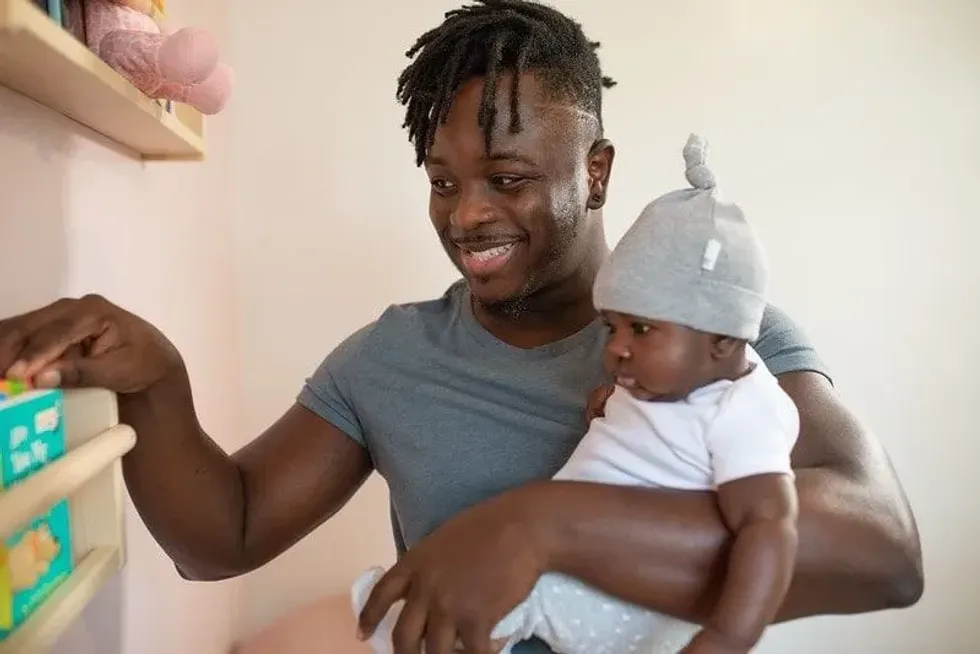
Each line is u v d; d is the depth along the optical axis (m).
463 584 0.51
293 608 1.54
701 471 0.57
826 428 0.63
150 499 0.68
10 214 0.64
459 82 0.68
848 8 1.47
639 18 1.46
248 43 1.43
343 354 0.81
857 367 1.53
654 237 0.58
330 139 1.45
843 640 1.56
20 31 0.46
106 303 0.62
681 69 1.47
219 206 1.36
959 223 1.51
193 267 1.20
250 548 0.74
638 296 0.58
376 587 0.54
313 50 1.44
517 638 0.61
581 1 1.46
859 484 0.58
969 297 1.52
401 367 0.77
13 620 0.50
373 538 1.54
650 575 0.53
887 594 0.55
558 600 0.58
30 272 0.68
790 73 1.48
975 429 1.54
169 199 1.09
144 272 0.99
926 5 1.48
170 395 0.66
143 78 0.69
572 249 0.72
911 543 0.56
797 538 0.52
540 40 0.69
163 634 1.08
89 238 0.81
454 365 0.75
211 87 0.75
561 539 0.52
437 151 0.69
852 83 1.49
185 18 1.14
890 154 1.50
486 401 0.73
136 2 0.70
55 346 0.56
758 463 0.53
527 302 0.74
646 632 0.58
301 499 0.77
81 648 0.79
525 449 0.71
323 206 1.46
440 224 0.72
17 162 0.65
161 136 0.86
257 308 1.48
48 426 0.56
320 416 0.79
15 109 0.65
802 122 1.49
